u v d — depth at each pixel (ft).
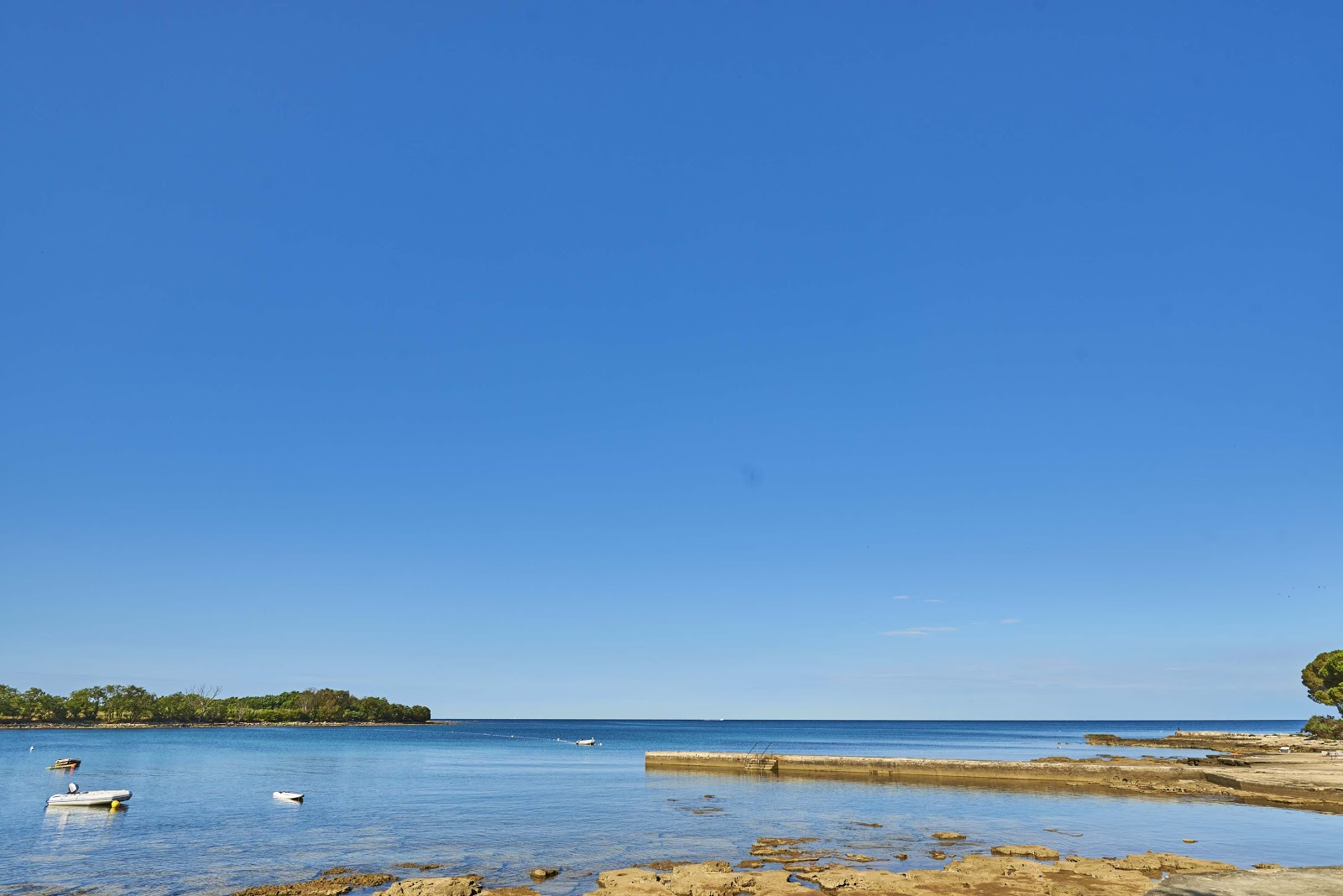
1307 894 53.16
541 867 122.93
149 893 106.22
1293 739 433.89
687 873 112.27
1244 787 193.26
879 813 182.29
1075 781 230.07
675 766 309.83
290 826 166.91
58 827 163.43
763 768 283.59
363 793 232.32
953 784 239.71
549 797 219.82
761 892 102.68
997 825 162.61
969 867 115.03
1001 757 405.59
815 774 272.10
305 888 107.04
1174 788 210.79
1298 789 182.70
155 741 554.87
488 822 171.73
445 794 227.61
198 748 465.47
